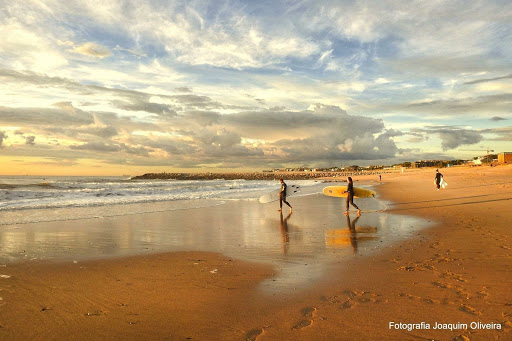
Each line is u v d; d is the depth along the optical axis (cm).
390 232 893
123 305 406
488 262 554
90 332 331
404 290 433
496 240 722
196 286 480
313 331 324
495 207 1260
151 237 895
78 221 1195
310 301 406
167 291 459
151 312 382
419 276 492
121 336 322
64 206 1688
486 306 369
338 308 380
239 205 1809
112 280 515
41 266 602
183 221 1195
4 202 1809
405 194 2189
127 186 3869
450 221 1019
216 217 1305
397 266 554
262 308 388
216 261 632
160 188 3488
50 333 329
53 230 1006
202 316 368
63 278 527
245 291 453
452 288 433
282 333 321
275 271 554
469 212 1176
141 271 566
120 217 1305
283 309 383
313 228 1012
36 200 1966
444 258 591
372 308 376
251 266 590
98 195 2453
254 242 816
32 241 841
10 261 640
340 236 862
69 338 318
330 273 529
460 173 6162
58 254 698
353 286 458
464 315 348
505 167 6781
